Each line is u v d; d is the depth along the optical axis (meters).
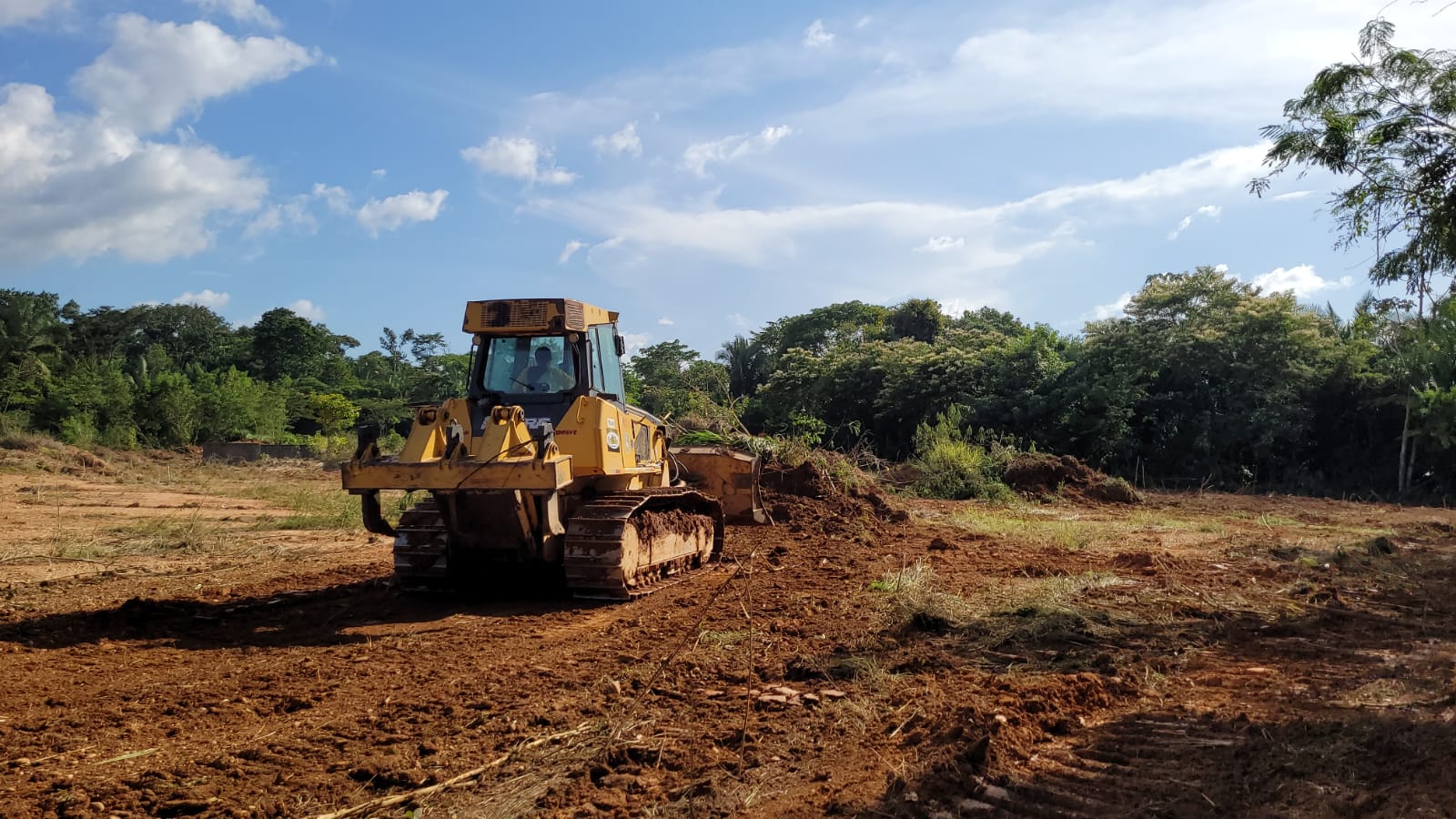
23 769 4.71
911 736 5.16
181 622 8.30
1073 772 4.65
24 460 25.58
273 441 45.34
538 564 9.82
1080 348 34.06
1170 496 24.84
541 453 8.48
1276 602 9.15
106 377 43.12
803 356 38.38
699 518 11.42
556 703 5.82
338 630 8.08
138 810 4.23
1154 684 6.29
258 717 5.61
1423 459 27.69
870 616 8.34
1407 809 3.85
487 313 9.66
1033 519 18.41
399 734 5.24
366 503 9.24
